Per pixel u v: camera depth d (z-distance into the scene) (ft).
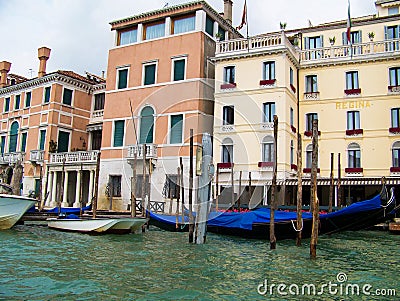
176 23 84.99
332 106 81.82
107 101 90.02
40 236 49.65
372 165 77.41
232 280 29.35
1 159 107.45
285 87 76.18
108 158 86.94
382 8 90.79
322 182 76.28
